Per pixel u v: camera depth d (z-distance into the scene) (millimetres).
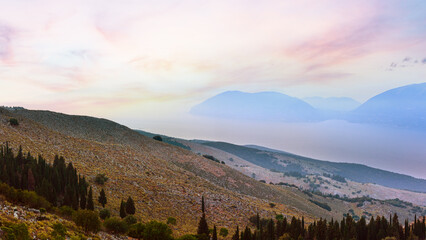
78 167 111625
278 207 165750
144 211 95312
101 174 106188
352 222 109312
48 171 82250
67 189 76750
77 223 57062
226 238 95062
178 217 102188
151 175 141000
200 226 83250
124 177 119688
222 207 125688
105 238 59250
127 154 160000
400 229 102188
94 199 88625
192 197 124062
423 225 104125
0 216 44375
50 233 45688
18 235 38688
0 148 96875
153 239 67938
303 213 172750
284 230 98125
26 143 115938
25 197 60812
